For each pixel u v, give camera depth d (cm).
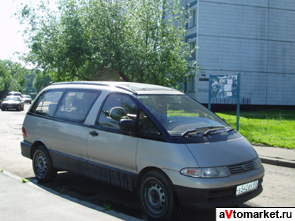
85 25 1586
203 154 386
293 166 773
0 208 423
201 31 2730
